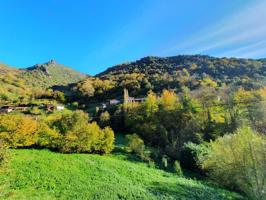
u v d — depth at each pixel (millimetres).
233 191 28547
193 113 57062
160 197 21969
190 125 50906
